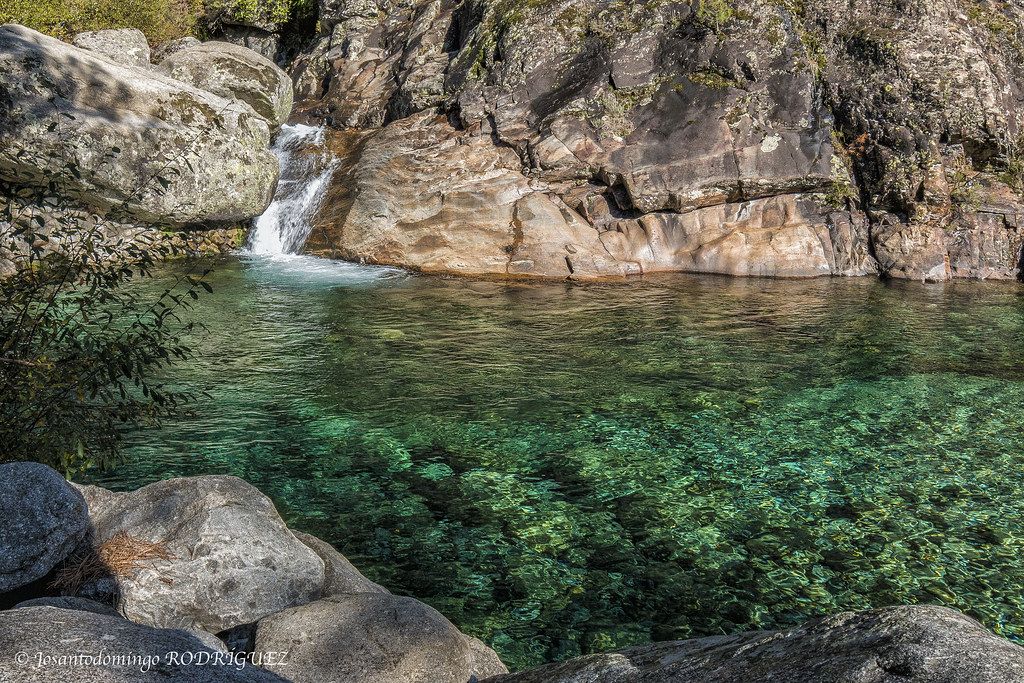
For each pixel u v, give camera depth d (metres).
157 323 5.61
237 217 14.25
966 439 7.12
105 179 12.61
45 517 4.29
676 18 15.13
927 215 13.42
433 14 18.61
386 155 15.17
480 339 9.83
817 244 13.54
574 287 12.54
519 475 6.43
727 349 9.52
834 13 14.80
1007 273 13.13
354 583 4.45
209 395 7.77
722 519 5.79
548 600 4.86
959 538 5.56
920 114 13.72
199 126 13.73
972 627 2.25
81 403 5.47
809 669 2.17
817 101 14.26
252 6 22.17
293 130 17.36
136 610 3.96
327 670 3.34
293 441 6.95
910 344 9.72
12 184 5.79
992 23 15.27
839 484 6.31
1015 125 14.38
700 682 2.34
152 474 6.27
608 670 2.67
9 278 5.70
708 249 13.61
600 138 14.38
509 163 14.75
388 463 6.59
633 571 5.16
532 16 15.80
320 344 9.52
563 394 8.11
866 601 4.88
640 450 6.88
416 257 13.64
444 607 4.77
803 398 8.03
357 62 18.89
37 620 2.79
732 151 13.84
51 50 12.64
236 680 2.66
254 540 4.23
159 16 21.92
